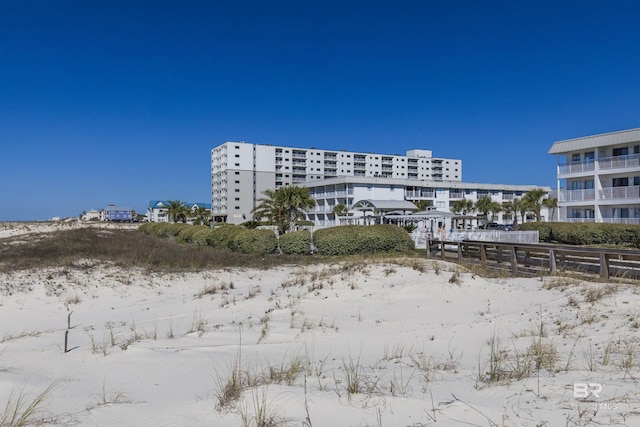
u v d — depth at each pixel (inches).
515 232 1224.2
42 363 266.7
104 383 221.6
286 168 4758.9
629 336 266.7
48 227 2358.5
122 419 156.7
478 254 737.6
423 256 930.7
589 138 1585.9
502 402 160.2
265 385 195.9
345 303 480.7
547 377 193.6
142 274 723.4
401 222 2098.9
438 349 288.8
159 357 283.0
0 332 424.8
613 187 1507.1
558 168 1689.2
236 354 289.3
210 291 617.0
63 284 631.8
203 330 376.8
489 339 306.3
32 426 148.9
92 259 829.2
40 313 518.3
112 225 3078.2
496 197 3718.0
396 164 5251.0
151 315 491.2
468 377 210.4
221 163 4633.4
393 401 165.5
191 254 962.1
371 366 245.1
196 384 219.0
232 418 155.6
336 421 146.7
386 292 514.0
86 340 353.7
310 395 177.0
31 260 789.2
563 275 518.6
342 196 3235.7
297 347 309.9
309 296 515.2
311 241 1070.4
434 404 160.6
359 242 1002.7
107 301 586.9
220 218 4360.2
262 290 611.8
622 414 137.6
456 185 3558.1
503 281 539.2
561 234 1311.5
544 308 386.3
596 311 340.8
